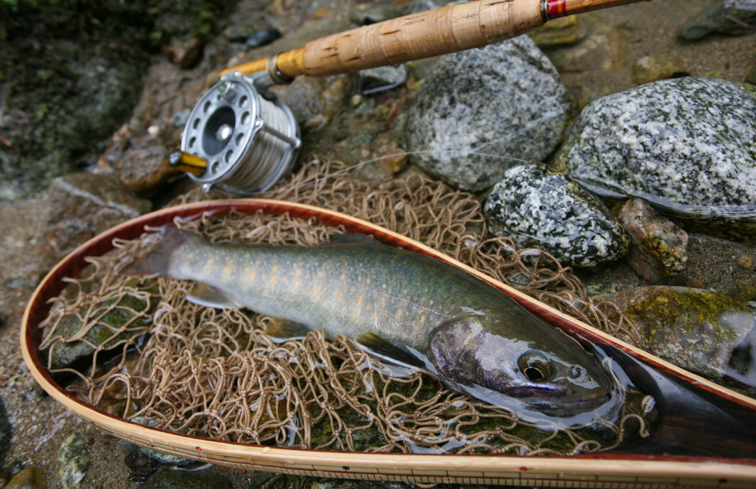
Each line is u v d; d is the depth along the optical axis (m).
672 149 0.31
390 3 0.54
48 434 0.34
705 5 0.41
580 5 0.28
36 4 0.51
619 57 0.41
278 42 0.56
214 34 0.57
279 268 0.34
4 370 0.38
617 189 0.33
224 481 0.29
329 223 0.37
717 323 0.27
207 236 0.41
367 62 0.36
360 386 0.30
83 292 0.40
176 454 0.28
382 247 0.32
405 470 0.24
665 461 0.21
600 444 0.25
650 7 0.43
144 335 0.37
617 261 0.33
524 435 0.26
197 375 0.31
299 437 0.28
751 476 0.20
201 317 0.36
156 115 0.56
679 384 0.25
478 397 0.27
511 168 0.35
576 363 0.25
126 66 0.56
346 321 0.31
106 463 0.31
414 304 0.29
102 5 0.54
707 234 0.31
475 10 0.31
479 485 0.25
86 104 0.54
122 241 0.40
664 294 0.29
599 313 0.29
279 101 0.43
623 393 0.26
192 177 0.40
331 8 0.57
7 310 0.42
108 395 0.34
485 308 0.27
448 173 0.39
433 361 0.28
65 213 0.46
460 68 0.39
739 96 0.32
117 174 0.48
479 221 0.36
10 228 0.50
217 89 0.40
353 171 0.43
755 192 0.30
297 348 0.32
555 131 0.38
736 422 0.23
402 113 0.45
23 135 0.52
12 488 0.31
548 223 0.33
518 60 0.39
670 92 0.32
